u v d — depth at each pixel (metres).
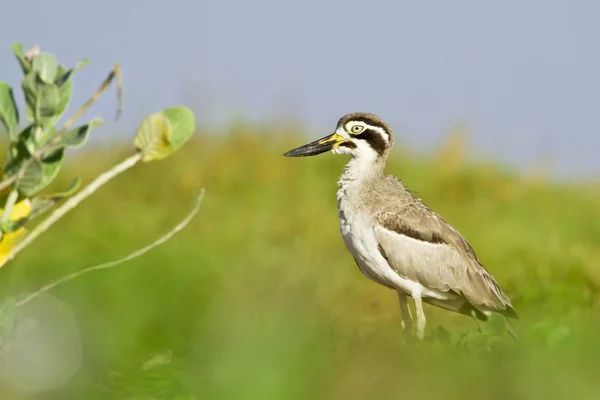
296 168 21.97
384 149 13.59
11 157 8.35
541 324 10.71
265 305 12.77
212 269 14.98
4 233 8.44
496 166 23.86
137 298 12.91
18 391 9.15
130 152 21.69
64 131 8.20
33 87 8.15
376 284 16.72
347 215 13.41
